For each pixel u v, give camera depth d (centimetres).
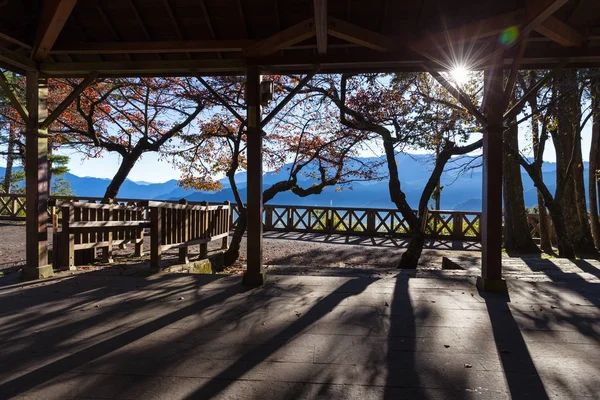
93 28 492
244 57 487
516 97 926
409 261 759
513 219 1035
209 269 743
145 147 984
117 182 987
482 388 237
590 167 1087
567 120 955
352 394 229
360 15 460
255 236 496
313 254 945
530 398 226
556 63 486
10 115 1172
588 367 266
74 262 622
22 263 677
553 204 878
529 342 309
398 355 284
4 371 256
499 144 461
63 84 941
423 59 465
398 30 472
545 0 351
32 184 523
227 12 465
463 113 743
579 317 371
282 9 463
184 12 466
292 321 357
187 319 362
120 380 244
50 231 1048
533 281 524
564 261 748
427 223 1274
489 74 462
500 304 412
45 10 455
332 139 883
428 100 747
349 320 360
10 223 1293
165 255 775
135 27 488
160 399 222
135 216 747
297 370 259
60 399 221
